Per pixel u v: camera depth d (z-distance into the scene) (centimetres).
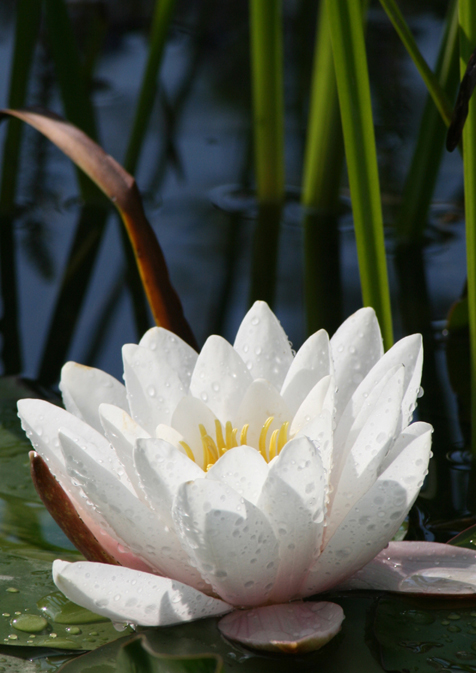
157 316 143
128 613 130
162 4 191
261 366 136
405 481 130
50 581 134
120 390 135
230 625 131
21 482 139
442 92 139
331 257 202
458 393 146
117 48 346
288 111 299
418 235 200
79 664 130
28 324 172
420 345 134
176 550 131
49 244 207
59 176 250
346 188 249
